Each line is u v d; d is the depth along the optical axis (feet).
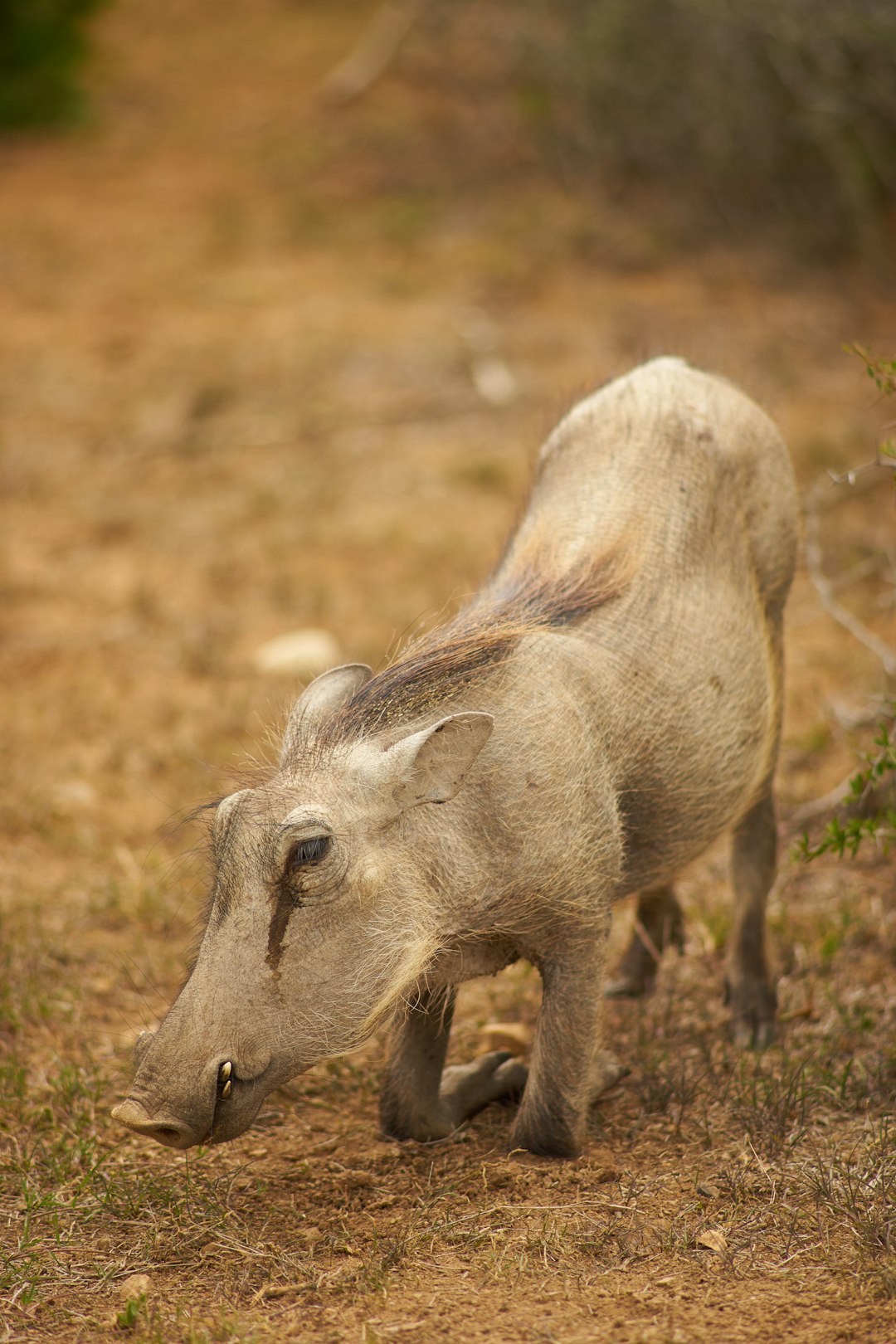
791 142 179.22
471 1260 41.04
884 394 54.80
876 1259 39.70
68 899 66.80
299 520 116.67
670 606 49.34
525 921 44.55
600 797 45.42
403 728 43.47
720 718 49.67
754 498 54.54
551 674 45.52
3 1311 39.52
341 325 155.94
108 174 214.07
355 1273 40.57
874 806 66.13
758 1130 47.37
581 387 59.98
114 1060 54.19
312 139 217.77
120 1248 42.60
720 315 155.22
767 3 167.43
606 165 196.44
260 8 270.67
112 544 114.11
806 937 61.87
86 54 240.32
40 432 135.33
